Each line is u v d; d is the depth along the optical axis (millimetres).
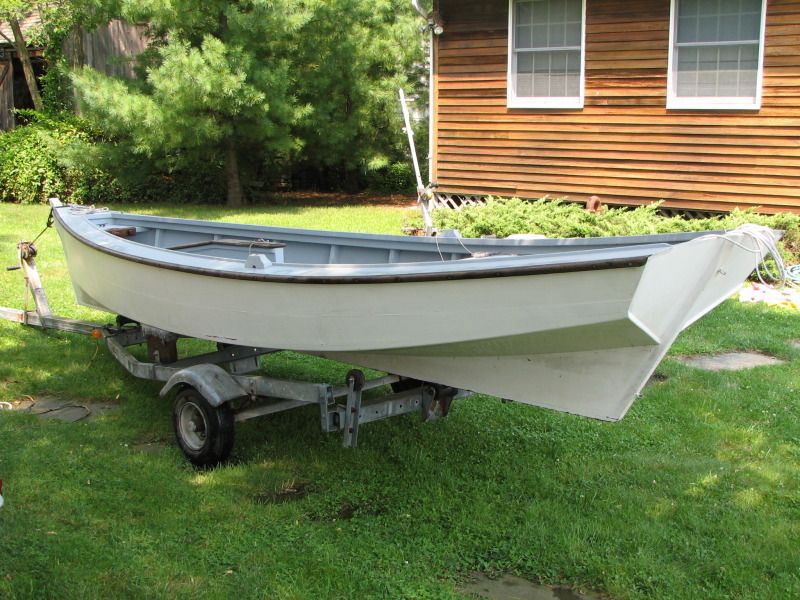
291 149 16734
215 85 13930
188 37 15445
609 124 11281
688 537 3777
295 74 16016
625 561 3564
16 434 4859
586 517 3971
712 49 10352
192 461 4590
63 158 15664
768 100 10000
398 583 3398
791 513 4012
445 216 11203
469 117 12578
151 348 5379
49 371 6129
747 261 4137
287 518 3977
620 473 4488
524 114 12008
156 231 6691
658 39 10680
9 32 21234
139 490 4195
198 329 4777
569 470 4543
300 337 4246
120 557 3527
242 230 6160
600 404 3752
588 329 3439
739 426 5160
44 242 11641
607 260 3191
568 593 3389
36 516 3861
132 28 20891
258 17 14359
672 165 10852
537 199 12078
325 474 4496
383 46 16766
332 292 3977
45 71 21766
